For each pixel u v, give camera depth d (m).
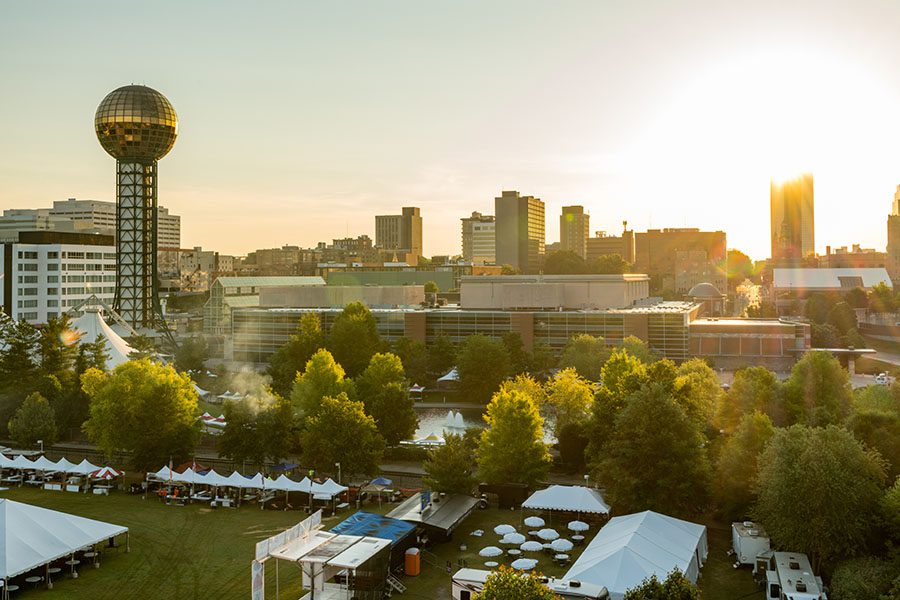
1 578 60.44
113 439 103.62
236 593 64.69
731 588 65.75
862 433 80.81
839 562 64.25
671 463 77.44
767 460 71.38
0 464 102.31
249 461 107.69
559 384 115.62
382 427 112.50
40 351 152.88
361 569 59.28
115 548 75.19
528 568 67.31
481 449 93.31
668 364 101.69
